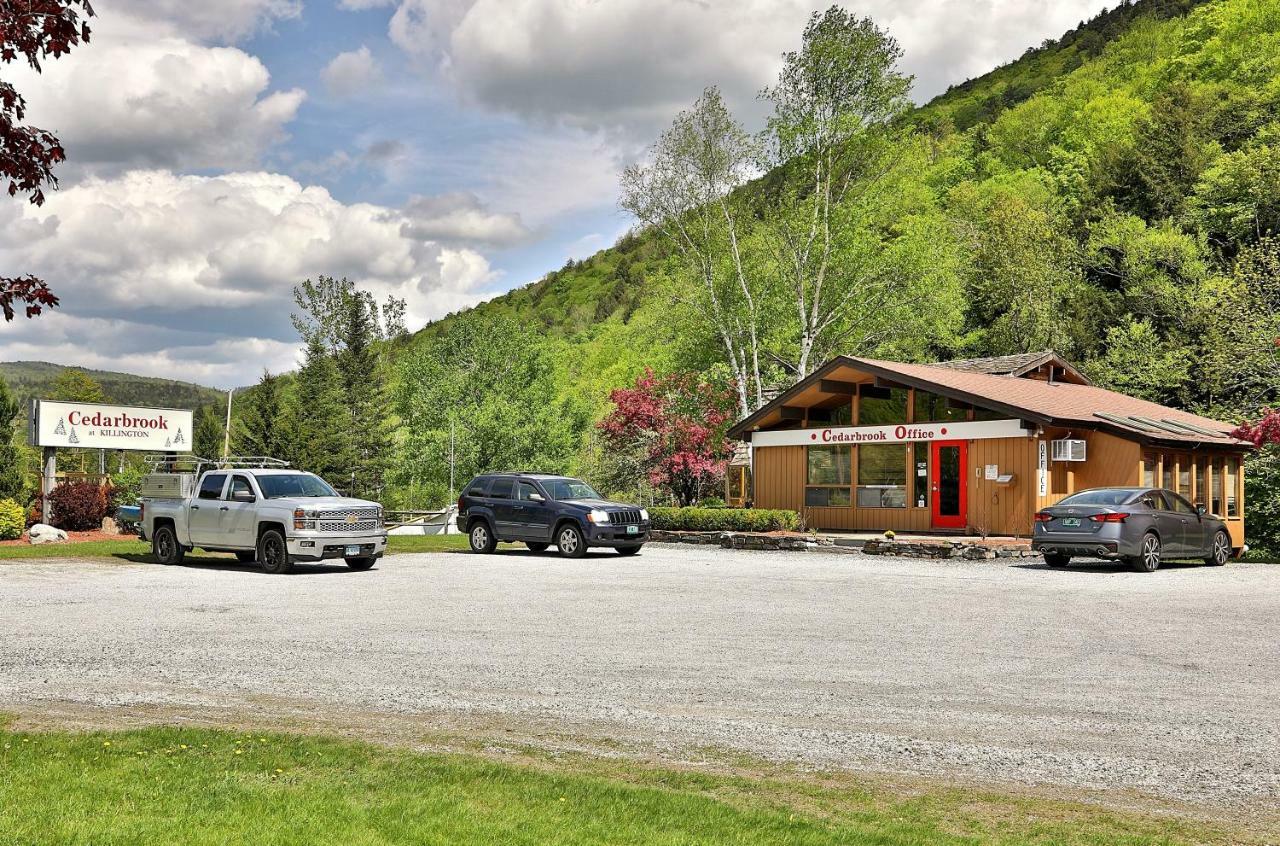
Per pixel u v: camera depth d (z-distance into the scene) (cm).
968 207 6259
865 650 1034
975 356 4909
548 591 1581
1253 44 6475
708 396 4000
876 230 4028
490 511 2436
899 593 1553
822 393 2906
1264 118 5700
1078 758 646
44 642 1075
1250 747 673
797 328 4009
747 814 525
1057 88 10031
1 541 2909
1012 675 907
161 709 770
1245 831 514
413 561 2202
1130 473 2441
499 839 480
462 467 5141
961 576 1834
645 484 4322
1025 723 736
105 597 1498
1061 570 1969
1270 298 3419
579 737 692
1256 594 1544
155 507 2147
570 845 474
